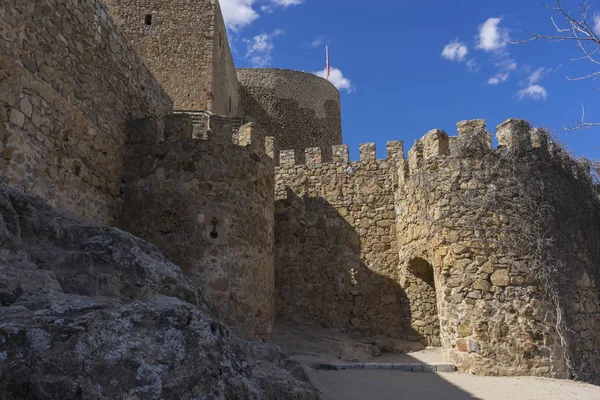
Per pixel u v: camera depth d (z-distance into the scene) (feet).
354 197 47.37
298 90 96.78
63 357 9.42
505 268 32.53
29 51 22.47
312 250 46.88
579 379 31.60
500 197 33.86
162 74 66.18
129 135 32.94
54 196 24.14
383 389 26.04
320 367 31.65
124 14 67.97
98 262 15.38
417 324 42.01
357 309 44.42
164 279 16.31
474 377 29.99
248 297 32.09
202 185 32.17
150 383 9.62
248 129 35.47
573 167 36.19
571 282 33.22
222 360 11.48
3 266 12.66
